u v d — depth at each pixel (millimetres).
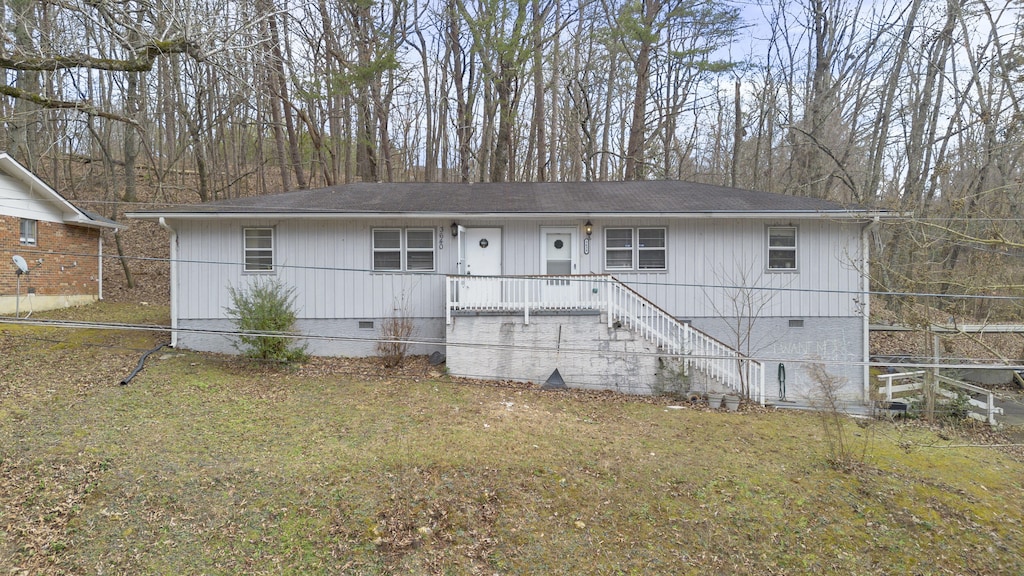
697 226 12430
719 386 10766
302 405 8812
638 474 6773
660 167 23875
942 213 12500
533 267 12508
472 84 24094
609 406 9883
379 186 14797
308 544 5348
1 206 14133
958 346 13844
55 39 8359
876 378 12391
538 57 19578
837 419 7723
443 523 5699
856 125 20844
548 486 6402
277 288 11312
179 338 12102
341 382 10336
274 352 10844
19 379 9031
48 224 15805
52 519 5410
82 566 4934
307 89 16516
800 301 12383
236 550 5230
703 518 5977
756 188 24297
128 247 22500
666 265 12422
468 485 6316
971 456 8188
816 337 12375
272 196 13242
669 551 5504
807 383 12273
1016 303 11469
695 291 12430
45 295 15641
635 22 17953
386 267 12469
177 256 12125
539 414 9016
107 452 6555
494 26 19406
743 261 12383
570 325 11086
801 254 12359
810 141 19656
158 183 23906
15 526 5266
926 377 11016
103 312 16078
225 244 12180
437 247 12461
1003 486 7066
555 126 25094
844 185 20422
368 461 6723
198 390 9203
